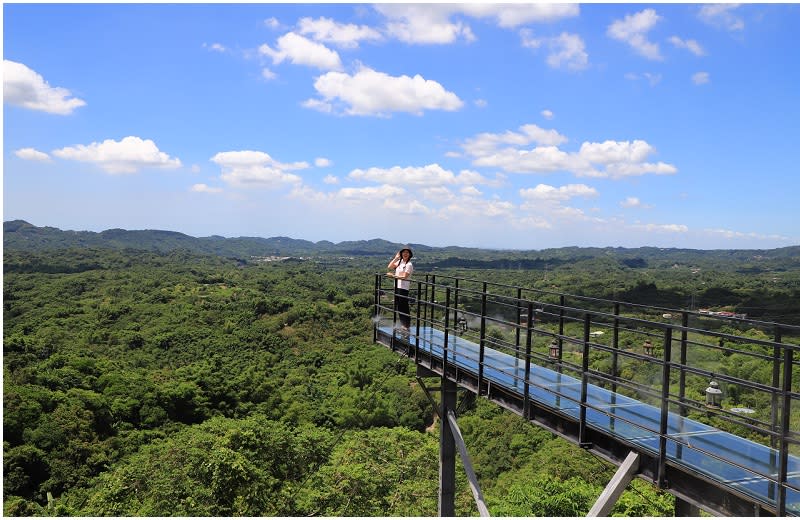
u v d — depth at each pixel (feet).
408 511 76.28
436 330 34.60
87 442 111.24
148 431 131.95
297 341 243.19
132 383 151.74
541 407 19.13
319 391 184.34
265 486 79.41
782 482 11.21
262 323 260.01
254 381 178.29
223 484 76.84
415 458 88.89
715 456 12.52
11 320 233.14
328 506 76.18
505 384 21.38
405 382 187.83
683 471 13.96
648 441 15.56
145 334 228.63
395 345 31.81
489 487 87.25
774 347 11.44
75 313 252.21
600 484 74.38
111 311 256.52
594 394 20.31
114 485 83.05
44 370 144.97
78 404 122.62
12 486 93.86
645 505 57.06
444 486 27.30
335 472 80.64
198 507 72.64
